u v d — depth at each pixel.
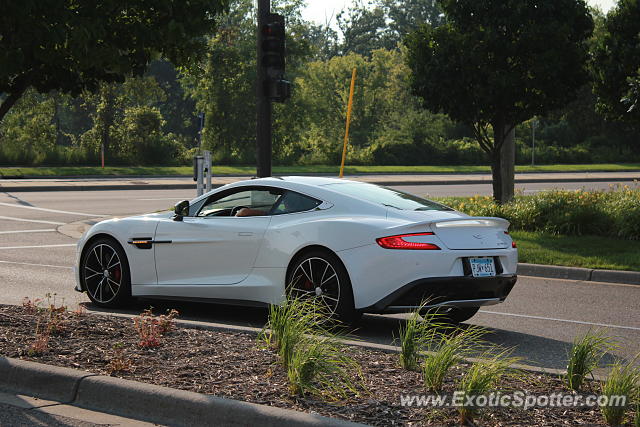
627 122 17.11
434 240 7.32
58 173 38.34
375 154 55.25
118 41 7.63
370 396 5.07
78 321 7.01
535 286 11.15
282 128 59.91
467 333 6.11
